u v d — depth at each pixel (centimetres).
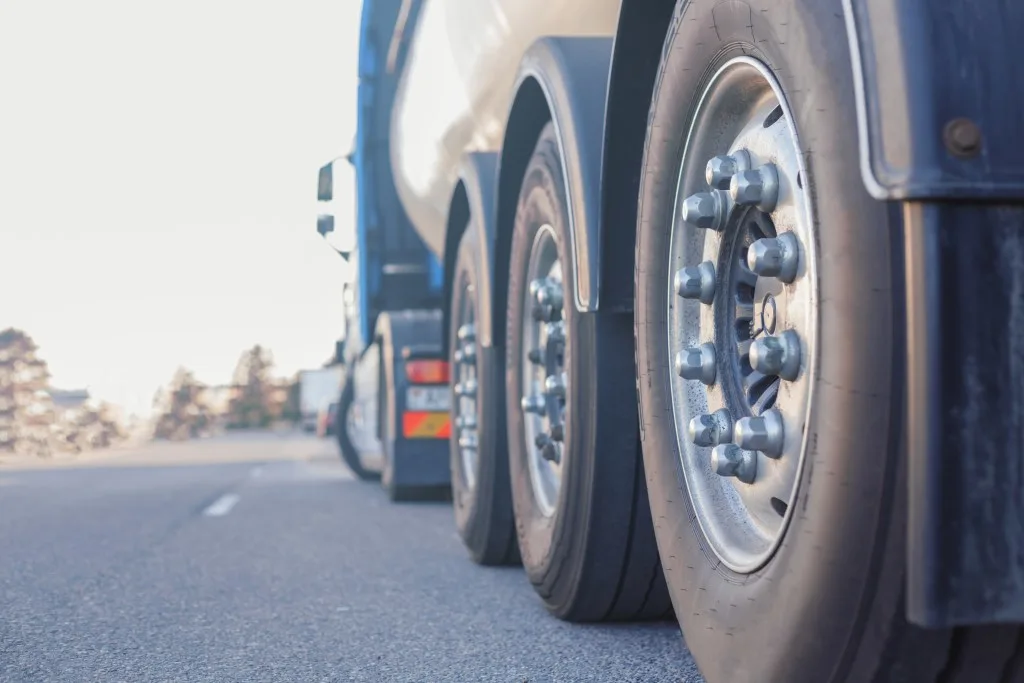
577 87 240
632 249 222
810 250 136
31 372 2545
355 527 527
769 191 148
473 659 235
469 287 394
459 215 407
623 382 237
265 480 991
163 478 1034
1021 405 109
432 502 691
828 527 127
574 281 231
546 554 268
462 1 377
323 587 336
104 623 280
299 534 494
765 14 143
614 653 238
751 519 161
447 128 466
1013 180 108
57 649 250
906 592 114
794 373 140
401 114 600
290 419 6731
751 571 152
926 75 109
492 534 364
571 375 247
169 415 4969
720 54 161
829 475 126
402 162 625
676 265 183
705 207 163
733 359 165
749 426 144
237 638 260
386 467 717
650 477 192
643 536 243
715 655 161
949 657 122
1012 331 109
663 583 252
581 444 243
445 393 680
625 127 211
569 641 251
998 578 108
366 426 848
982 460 108
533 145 296
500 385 356
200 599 316
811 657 134
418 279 749
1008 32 111
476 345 367
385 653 242
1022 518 108
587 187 229
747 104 164
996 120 109
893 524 120
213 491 818
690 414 180
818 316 128
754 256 140
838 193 124
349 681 217
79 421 2689
